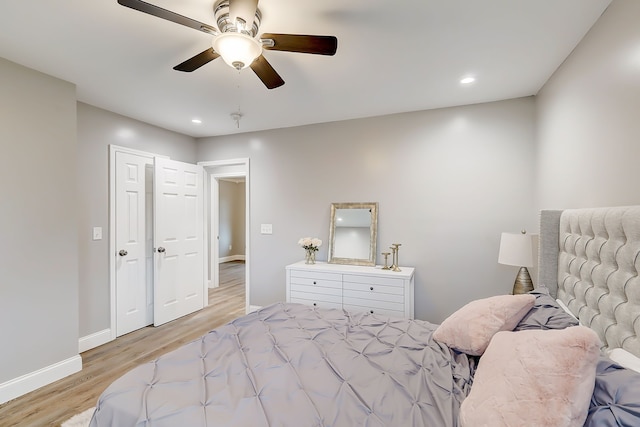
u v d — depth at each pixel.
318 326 1.87
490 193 3.01
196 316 4.02
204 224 4.40
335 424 1.03
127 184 3.46
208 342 1.65
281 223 3.96
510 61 2.21
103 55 2.14
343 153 3.62
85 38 1.93
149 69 2.35
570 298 1.84
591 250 1.57
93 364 2.72
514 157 2.92
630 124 1.43
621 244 1.32
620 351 1.20
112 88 2.69
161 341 3.23
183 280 4.02
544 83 2.58
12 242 2.21
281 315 2.07
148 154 3.70
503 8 1.65
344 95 2.85
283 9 1.66
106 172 3.24
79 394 2.26
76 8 1.64
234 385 1.24
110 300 3.25
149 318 3.71
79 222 2.99
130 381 1.25
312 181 3.78
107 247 3.24
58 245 2.47
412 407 1.12
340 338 1.71
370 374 1.34
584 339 0.92
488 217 3.02
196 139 4.45
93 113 3.12
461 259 3.12
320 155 3.73
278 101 3.01
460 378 1.33
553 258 2.12
